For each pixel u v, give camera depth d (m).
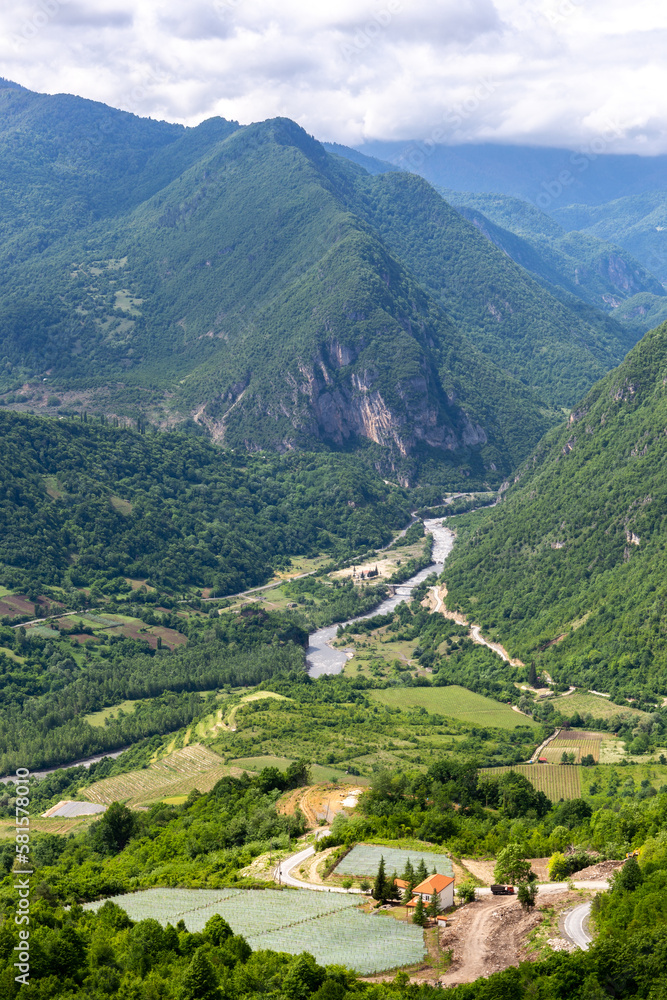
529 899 117.69
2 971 109.44
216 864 155.50
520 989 94.44
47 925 121.62
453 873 135.38
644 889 108.62
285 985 100.81
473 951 107.38
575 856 132.12
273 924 121.50
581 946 103.62
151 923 114.94
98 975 109.62
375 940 113.56
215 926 116.31
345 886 136.00
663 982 91.75
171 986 105.44
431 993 96.12
